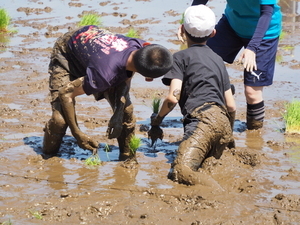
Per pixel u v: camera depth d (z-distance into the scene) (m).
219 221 5.84
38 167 7.63
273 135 9.35
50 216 6.03
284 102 11.16
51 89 7.94
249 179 7.12
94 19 18.94
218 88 7.76
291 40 17.12
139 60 6.88
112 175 7.36
